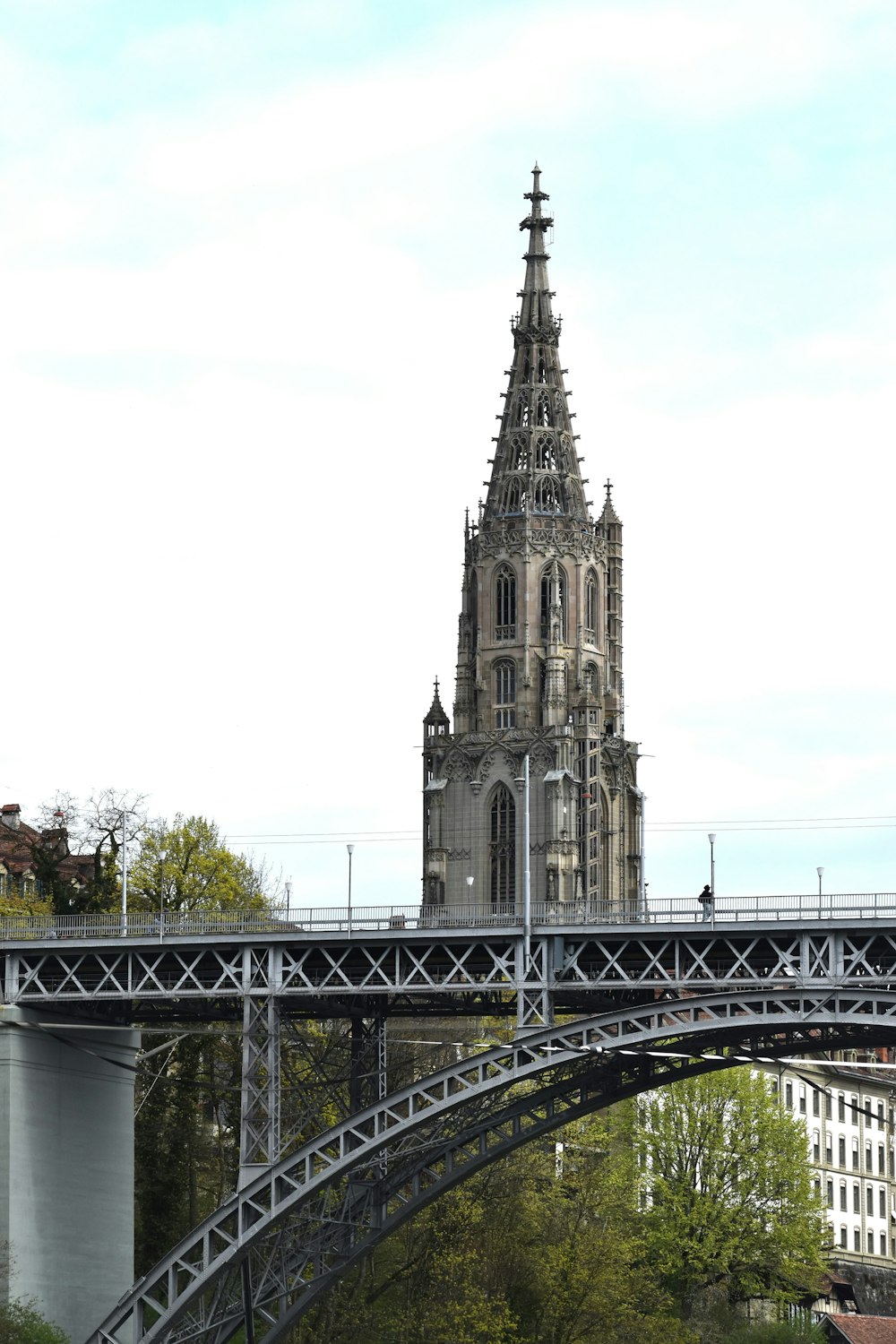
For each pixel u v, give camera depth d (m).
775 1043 155.50
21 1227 151.75
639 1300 193.88
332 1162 148.12
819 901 143.12
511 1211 181.88
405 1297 176.12
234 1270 154.88
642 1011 144.62
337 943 150.25
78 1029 157.62
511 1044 146.12
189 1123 184.62
